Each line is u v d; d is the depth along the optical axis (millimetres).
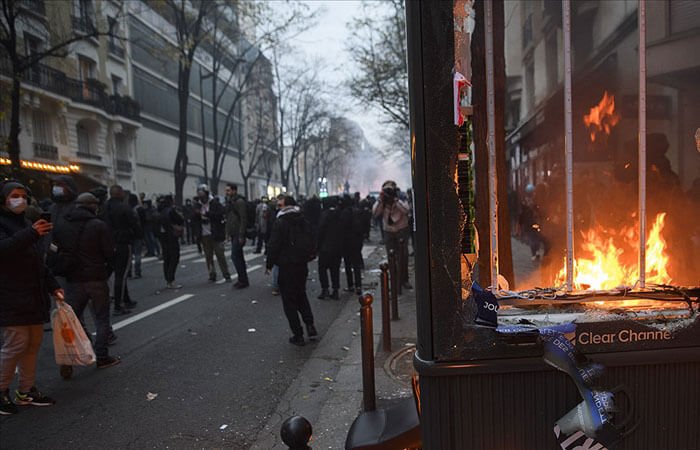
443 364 1422
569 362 1358
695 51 2039
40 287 3941
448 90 1377
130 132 29797
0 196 3832
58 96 22406
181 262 13539
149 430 3561
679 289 1526
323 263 8211
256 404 3990
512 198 5715
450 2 1360
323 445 3199
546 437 1448
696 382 1457
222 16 24859
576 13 3451
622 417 1441
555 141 4758
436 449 1453
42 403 4039
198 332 6211
